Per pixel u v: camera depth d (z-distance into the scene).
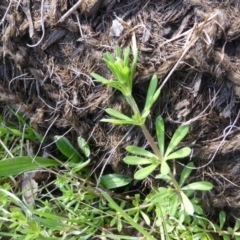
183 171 0.32
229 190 0.33
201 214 0.34
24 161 0.35
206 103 0.31
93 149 0.36
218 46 0.29
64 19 0.32
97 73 0.33
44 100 0.36
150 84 0.29
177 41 0.30
